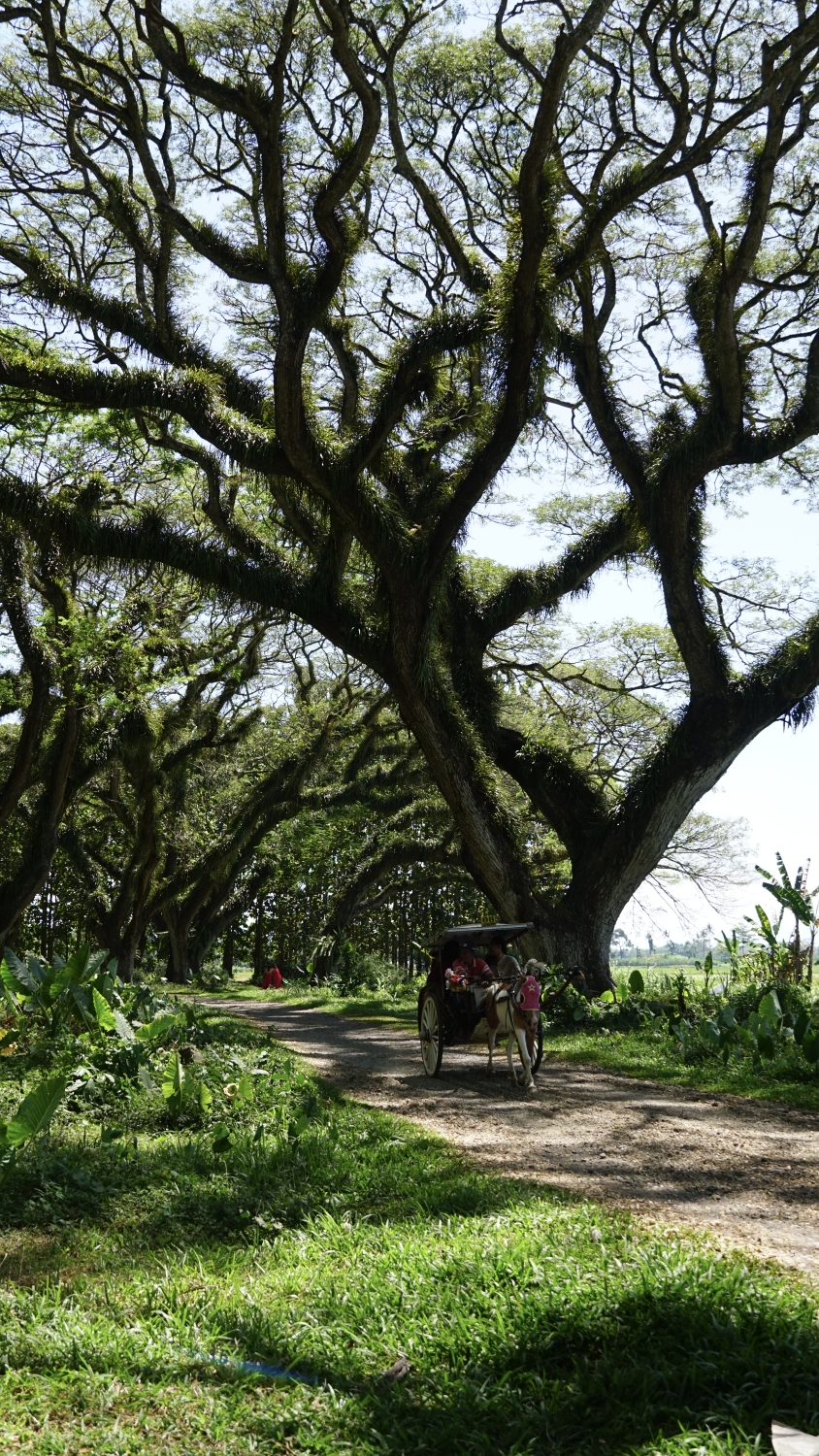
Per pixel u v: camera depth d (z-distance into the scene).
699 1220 6.36
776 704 21.69
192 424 19.56
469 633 24.50
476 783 21.48
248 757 43.31
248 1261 5.54
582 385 23.34
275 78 16.14
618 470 23.39
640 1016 18.73
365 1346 4.26
